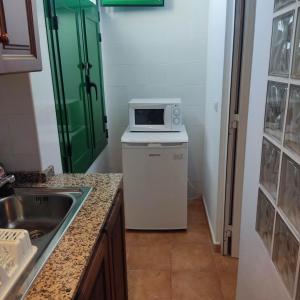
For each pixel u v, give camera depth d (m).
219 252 2.35
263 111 1.14
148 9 2.76
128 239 2.55
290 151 0.91
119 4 2.66
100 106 2.75
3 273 0.75
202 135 3.07
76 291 0.83
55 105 1.66
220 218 2.28
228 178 2.14
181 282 2.06
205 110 2.94
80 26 2.12
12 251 0.81
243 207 1.45
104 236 1.21
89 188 1.45
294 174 0.89
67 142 1.83
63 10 1.75
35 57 1.15
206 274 2.13
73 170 1.92
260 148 1.18
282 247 0.98
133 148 2.44
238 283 1.58
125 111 3.05
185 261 2.26
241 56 1.90
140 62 2.90
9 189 1.38
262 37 1.15
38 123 1.48
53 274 0.85
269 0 1.08
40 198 1.40
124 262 1.67
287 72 0.92
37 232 1.33
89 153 2.32
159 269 2.19
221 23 2.09
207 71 2.81
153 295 1.95
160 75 2.93
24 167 1.53
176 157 2.45
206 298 1.92
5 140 1.48
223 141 2.12
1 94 1.42
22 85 1.40
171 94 2.97
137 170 2.49
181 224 2.62
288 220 0.93
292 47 0.88
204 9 2.73
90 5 2.40
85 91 2.23
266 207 1.13
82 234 1.05
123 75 2.95
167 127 2.61
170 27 2.79
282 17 0.95
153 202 2.57
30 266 0.87
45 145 1.55
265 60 1.12
